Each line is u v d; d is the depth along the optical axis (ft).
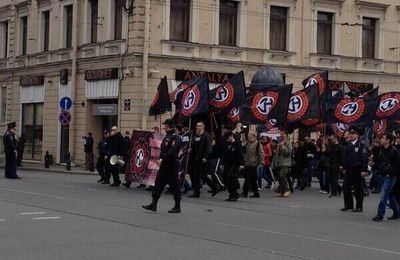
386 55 156.46
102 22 136.56
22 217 53.78
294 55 143.13
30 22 160.45
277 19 143.02
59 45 149.07
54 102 149.89
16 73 165.58
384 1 155.43
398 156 59.31
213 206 67.62
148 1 126.41
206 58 132.67
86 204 64.90
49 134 151.64
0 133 172.24
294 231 50.88
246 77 137.18
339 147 86.28
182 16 132.26
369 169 72.02
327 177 90.68
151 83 127.03
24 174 116.98
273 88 91.50
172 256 38.32
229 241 44.50
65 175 118.73
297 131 127.54
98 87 136.36
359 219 61.00
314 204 74.59
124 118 128.88
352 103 99.91
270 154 95.14
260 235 47.83
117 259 37.04
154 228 49.52
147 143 85.76
